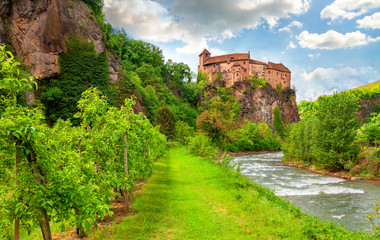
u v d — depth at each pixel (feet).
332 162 106.42
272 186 78.79
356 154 108.17
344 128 107.34
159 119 222.69
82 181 22.15
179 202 38.58
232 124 249.75
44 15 196.65
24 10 185.47
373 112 520.01
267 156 210.18
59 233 24.52
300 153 135.95
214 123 198.59
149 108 299.79
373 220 45.93
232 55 488.02
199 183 53.67
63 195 17.29
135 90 264.11
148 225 27.04
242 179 54.34
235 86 455.63
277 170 118.93
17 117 14.48
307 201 60.75
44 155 15.80
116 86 239.91
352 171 99.09
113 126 31.99
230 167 71.31
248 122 296.30
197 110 455.22
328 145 111.14
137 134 48.52
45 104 186.09
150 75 412.36
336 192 70.54
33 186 15.29
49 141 17.13
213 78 488.85
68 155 21.36
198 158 101.04
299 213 33.78
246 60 474.90
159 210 33.60
